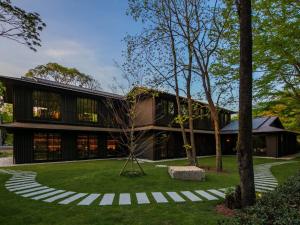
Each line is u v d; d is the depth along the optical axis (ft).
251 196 16.96
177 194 23.99
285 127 77.15
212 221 16.03
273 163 58.23
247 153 17.16
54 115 61.77
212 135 90.89
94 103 70.54
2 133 122.62
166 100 71.15
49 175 35.96
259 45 29.48
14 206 20.31
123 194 24.09
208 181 30.73
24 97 56.80
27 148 56.90
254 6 30.04
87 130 65.05
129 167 45.21
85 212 18.56
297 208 11.73
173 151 73.82
